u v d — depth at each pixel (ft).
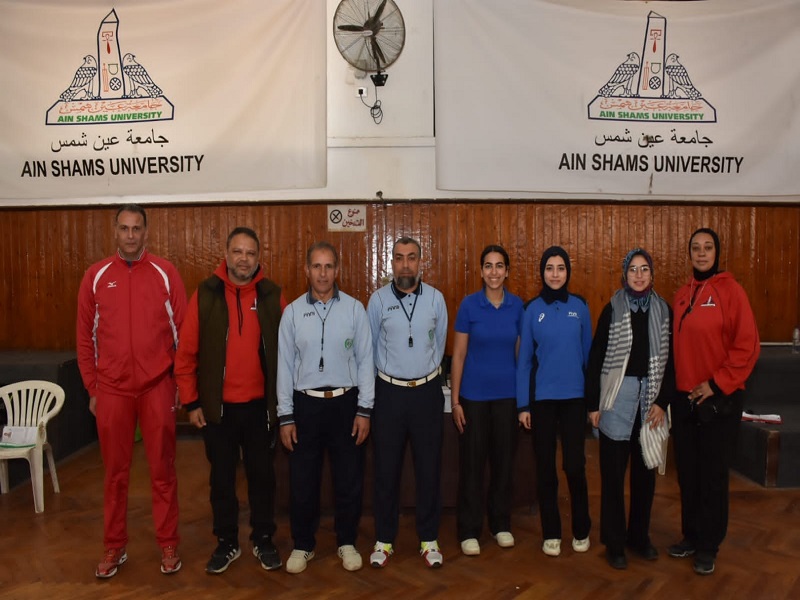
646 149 15.06
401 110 15.84
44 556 9.74
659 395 8.95
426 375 9.19
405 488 11.30
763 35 14.92
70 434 14.98
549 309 9.26
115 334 8.74
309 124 14.55
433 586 8.76
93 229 16.49
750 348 8.55
